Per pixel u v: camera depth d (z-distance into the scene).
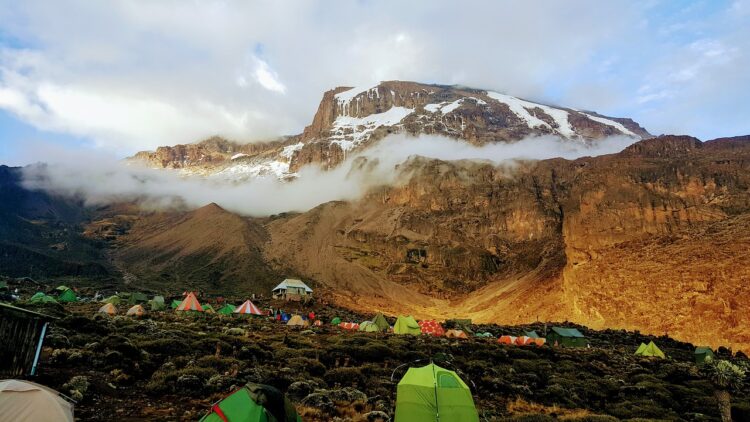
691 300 98.81
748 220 120.19
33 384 14.53
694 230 129.62
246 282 199.25
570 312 128.25
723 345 84.31
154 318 58.69
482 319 162.50
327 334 59.94
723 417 28.59
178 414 20.95
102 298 108.31
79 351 26.62
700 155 189.38
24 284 123.94
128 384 24.36
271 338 46.06
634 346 76.88
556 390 34.75
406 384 21.55
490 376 37.59
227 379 25.52
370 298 197.75
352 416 23.53
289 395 25.64
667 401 34.38
